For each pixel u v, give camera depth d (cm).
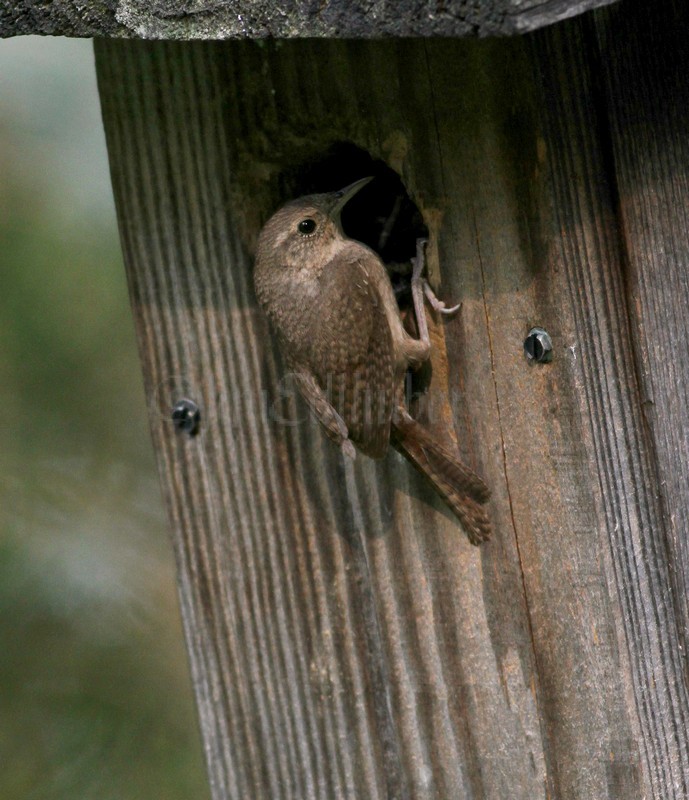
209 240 650
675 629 561
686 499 561
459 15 427
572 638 588
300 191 645
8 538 817
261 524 671
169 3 489
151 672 810
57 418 852
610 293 547
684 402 560
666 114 549
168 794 780
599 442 562
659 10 543
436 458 592
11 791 765
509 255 566
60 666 800
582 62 530
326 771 677
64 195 867
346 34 455
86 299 853
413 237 666
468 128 561
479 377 589
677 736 570
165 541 847
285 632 676
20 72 895
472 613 620
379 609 647
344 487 646
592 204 542
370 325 611
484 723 625
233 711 699
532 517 588
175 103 637
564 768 603
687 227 561
